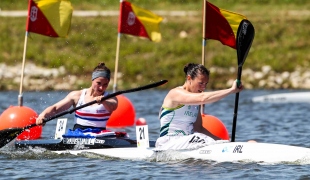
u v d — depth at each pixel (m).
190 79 34.62
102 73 37.88
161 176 31.59
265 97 77.19
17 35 113.19
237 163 33.97
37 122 38.19
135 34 61.41
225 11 46.62
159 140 36.00
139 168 33.56
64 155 37.72
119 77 101.31
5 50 107.44
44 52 106.88
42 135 48.25
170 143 35.59
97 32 113.62
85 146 38.09
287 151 34.31
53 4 52.06
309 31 115.00
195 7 132.50
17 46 108.31
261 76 100.81
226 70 102.38
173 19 121.38
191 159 35.03
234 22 46.84
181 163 34.41
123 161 35.66
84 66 103.12
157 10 131.00
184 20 120.69
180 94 34.59
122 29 60.75
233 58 104.94
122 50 108.44
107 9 129.50
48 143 38.62
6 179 31.59
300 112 64.25
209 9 46.72
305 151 34.09
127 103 54.44
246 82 99.44
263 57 105.81
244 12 128.50
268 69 102.31
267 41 112.25
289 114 62.72
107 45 109.94
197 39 112.56
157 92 91.69
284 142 44.00
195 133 35.72
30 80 98.50
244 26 34.91
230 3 136.00
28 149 38.72
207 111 66.94
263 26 117.00
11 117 45.62
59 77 100.12
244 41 34.88
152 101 77.56
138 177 31.53
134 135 48.62
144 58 106.25
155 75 102.06
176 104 35.16
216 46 109.25
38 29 51.78
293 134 48.00
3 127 45.47
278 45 110.62
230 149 35.03
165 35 114.44
